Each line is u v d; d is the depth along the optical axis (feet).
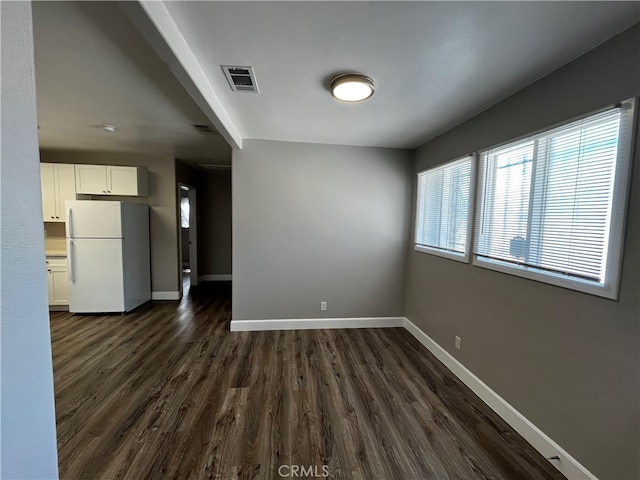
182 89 7.16
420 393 7.63
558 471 5.29
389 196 11.96
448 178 9.46
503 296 6.83
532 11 4.09
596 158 4.81
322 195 11.60
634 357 4.25
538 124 5.98
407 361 9.37
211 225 21.27
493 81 6.14
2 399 1.90
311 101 7.36
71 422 6.30
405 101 7.23
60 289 13.62
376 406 7.05
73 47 5.40
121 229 13.07
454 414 6.81
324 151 11.49
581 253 5.03
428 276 10.44
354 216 11.84
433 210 10.38
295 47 5.11
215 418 6.50
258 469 5.22
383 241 12.09
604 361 4.63
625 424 4.35
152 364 8.89
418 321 11.13
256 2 4.03
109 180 14.07
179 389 7.59
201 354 9.59
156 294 16.08
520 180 6.46
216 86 6.59
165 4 4.10
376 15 4.27
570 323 5.19
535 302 5.93
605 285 4.61
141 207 14.75
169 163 15.53
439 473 5.21
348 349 10.14
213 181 21.06
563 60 5.28
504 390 6.72
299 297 11.85
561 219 5.43
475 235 7.90
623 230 4.38
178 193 16.29
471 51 5.12
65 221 13.56
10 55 1.90
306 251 11.73
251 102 7.45
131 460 5.34
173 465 5.26
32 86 2.05
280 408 6.89
